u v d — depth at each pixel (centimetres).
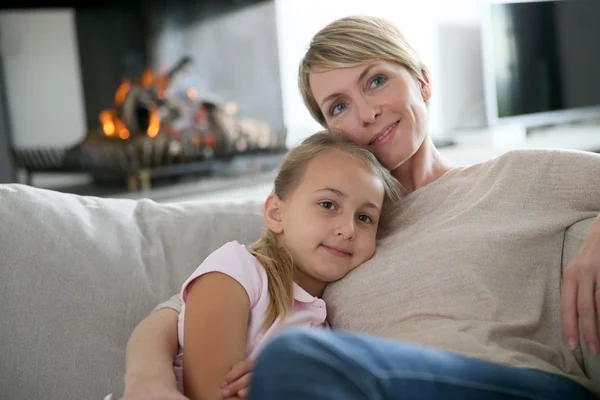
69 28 339
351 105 122
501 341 99
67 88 341
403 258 109
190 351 96
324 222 110
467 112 377
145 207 131
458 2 369
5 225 116
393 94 120
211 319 97
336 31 123
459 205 115
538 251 108
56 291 114
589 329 97
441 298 104
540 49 378
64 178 338
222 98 357
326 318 114
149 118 334
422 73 127
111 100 341
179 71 347
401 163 122
